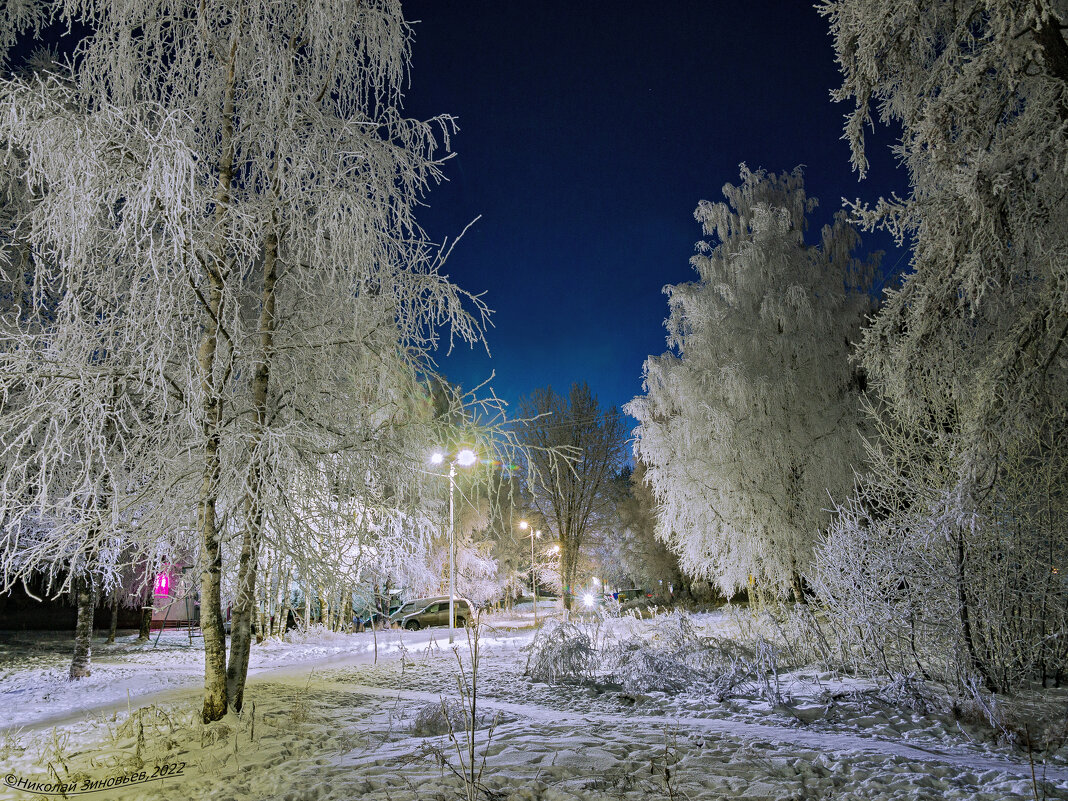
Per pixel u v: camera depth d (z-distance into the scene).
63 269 6.63
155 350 6.50
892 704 7.47
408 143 8.68
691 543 20.91
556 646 10.97
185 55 7.84
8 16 10.16
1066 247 7.01
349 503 8.16
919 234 7.68
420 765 5.49
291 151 7.71
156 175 6.31
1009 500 8.01
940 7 8.15
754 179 22.30
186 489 7.32
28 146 6.45
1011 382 7.43
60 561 6.86
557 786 4.65
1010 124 7.88
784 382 18.69
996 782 4.70
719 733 6.41
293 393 7.97
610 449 38.66
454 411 8.70
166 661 16.53
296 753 6.31
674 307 22.06
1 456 6.99
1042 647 7.99
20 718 9.23
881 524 8.70
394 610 27.91
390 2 8.69
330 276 7.88
